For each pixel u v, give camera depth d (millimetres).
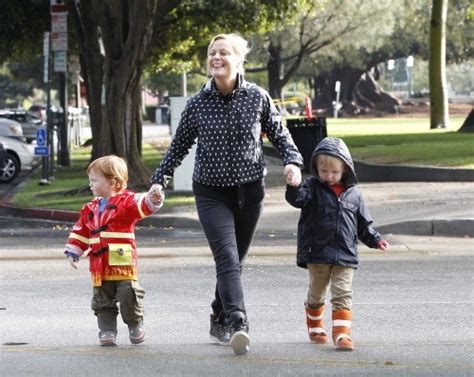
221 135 15719
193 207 40250
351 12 136750
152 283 24203
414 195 41125
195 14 73375
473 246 31109
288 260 28234
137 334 16578
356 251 16234
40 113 147250
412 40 173500
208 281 24484
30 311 20578
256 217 16188
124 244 16016
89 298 22125
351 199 16203
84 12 56469
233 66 15672
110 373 14672
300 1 75750
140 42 46438
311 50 144375
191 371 14773
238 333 15266
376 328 18406
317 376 14438
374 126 109375
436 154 53031
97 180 15969
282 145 16016
